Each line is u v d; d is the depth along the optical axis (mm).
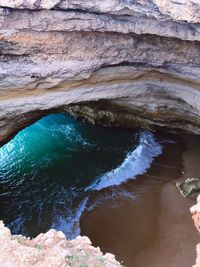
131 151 16078
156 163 15250
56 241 7281
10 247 6699
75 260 6816
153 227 11828
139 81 13758
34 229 12023
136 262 10570
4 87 11414
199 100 13125
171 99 14734
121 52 11938
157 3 8828
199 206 7121
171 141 16641
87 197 13336
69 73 11781
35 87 11867
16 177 14609
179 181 14062
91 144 16781
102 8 9688
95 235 11609
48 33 10555
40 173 14820
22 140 16969
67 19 10102
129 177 14398
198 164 15133
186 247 10906
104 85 13203
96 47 11484
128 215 12398
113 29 10516
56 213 12695
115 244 11242
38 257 6559
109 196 13344
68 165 15336
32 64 11164
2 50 10531
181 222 11906
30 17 9930
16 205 13102
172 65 12352
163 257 10680
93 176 14586
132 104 15281
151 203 12922
